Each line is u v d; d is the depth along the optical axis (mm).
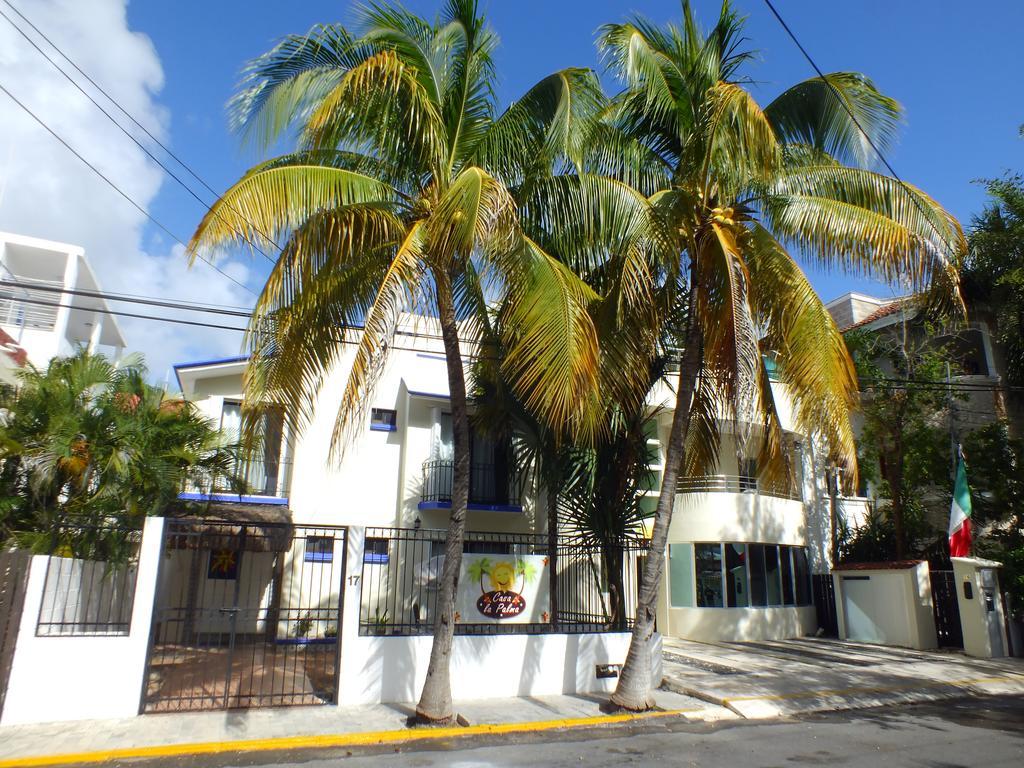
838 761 8039
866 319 23062
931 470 19234
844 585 19703
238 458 13859
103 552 10531
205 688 10648
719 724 10008
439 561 11727
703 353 12320
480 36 10133
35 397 11773
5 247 23406
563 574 14633
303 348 9633
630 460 13281
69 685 8844
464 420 9812
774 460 12062
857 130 11023
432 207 9570
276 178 8516
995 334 20641
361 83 8523
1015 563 17203
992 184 19344
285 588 15875
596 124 10977
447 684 9359
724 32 11555
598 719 9719
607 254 10930
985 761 8078
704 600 19266
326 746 8312
